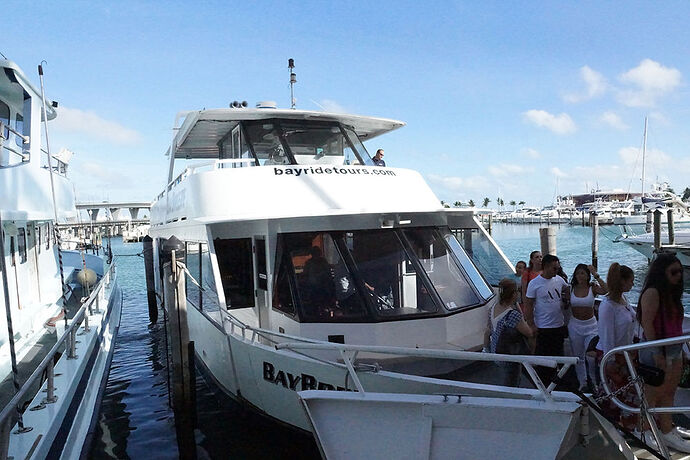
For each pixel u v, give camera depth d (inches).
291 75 373.4
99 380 341.1
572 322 214.8
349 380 192.5
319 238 253.0
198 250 298.8
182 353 250.5
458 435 157.5
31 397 251.8
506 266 290.0
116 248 2682.1
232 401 274.8
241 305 288.7
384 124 353.7
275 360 223.3
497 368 211.5
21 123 387.5
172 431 291.4
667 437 154.9
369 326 227.3
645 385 156.4
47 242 437.1
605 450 153.3
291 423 224.8
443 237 269.3
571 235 2322.8
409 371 216.5
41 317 376.2
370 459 164.2
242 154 319.6
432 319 232.1
